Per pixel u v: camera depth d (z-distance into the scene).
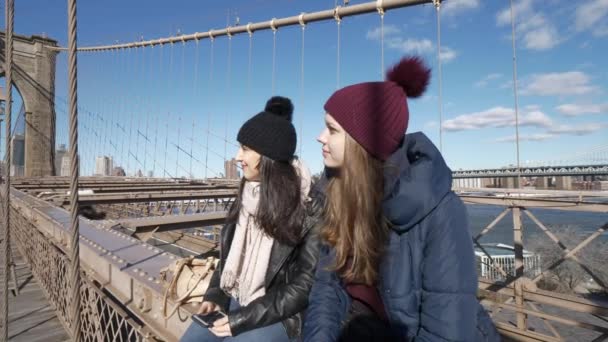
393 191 1.13
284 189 1.53
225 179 18.52
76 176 1.59
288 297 1.45
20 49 37.00
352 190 1.24
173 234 11.06
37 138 36.94
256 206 1.63
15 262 8.18
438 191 1.08
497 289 5.79
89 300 3.33
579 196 5.23
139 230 6.10
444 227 1.08
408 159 1.20
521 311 5.31
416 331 1.15
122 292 2.51
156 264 2.56
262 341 1.48
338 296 1.39
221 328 1.44
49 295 5.59
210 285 1.80
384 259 1.19
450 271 1.06
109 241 3.39
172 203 14.08
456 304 1.04
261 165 1.58
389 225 1.19
